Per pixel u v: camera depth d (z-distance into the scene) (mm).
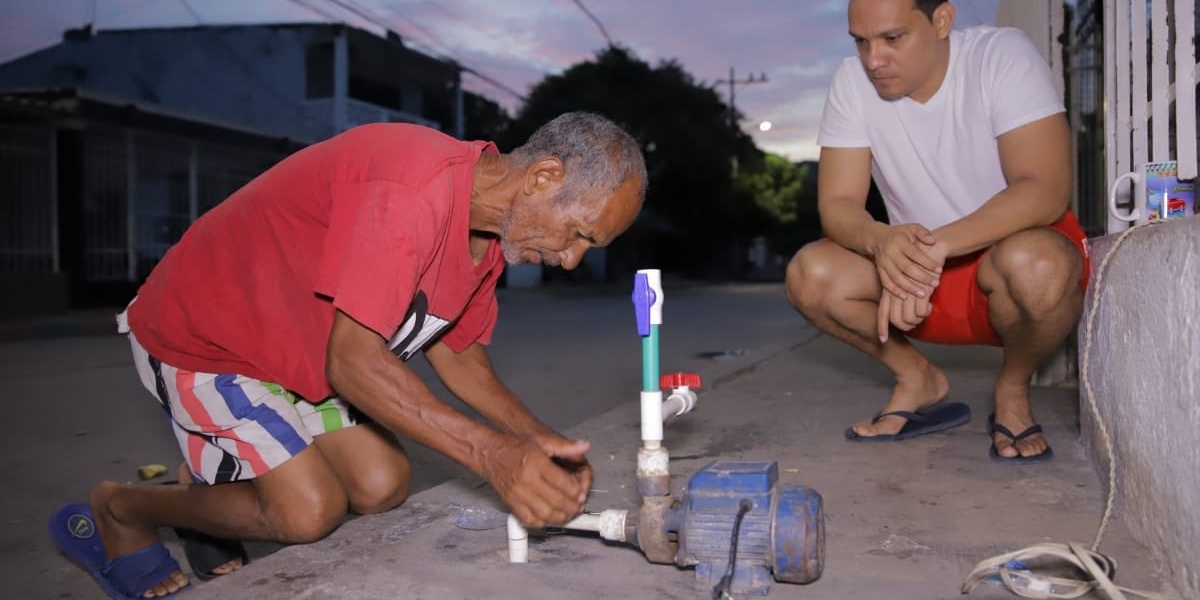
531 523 1796
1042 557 2018
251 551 2934
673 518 1862
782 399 4309
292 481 2258
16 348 9312
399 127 2096
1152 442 2006
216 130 17672
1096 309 2480
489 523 2416
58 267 15297
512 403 2455
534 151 2002
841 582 1944
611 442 3402
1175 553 1848
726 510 1795
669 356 7910
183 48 25531
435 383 6180
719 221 36688
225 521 2332
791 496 1791
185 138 17172
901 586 1919
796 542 1740
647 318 1873
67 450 4371
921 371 3297
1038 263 2643
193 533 2531
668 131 31656
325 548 2266
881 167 3168
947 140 2992
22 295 14375
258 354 2211
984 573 1868
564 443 1806
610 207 1973
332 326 1943
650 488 1887
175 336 2242
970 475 2740
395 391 1848
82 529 2494
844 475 2793
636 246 36969
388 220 1891
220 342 2215
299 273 2162
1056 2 4586
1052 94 2797
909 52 2775
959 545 2154
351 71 26594
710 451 3209
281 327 2184
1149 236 2064
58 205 15234
